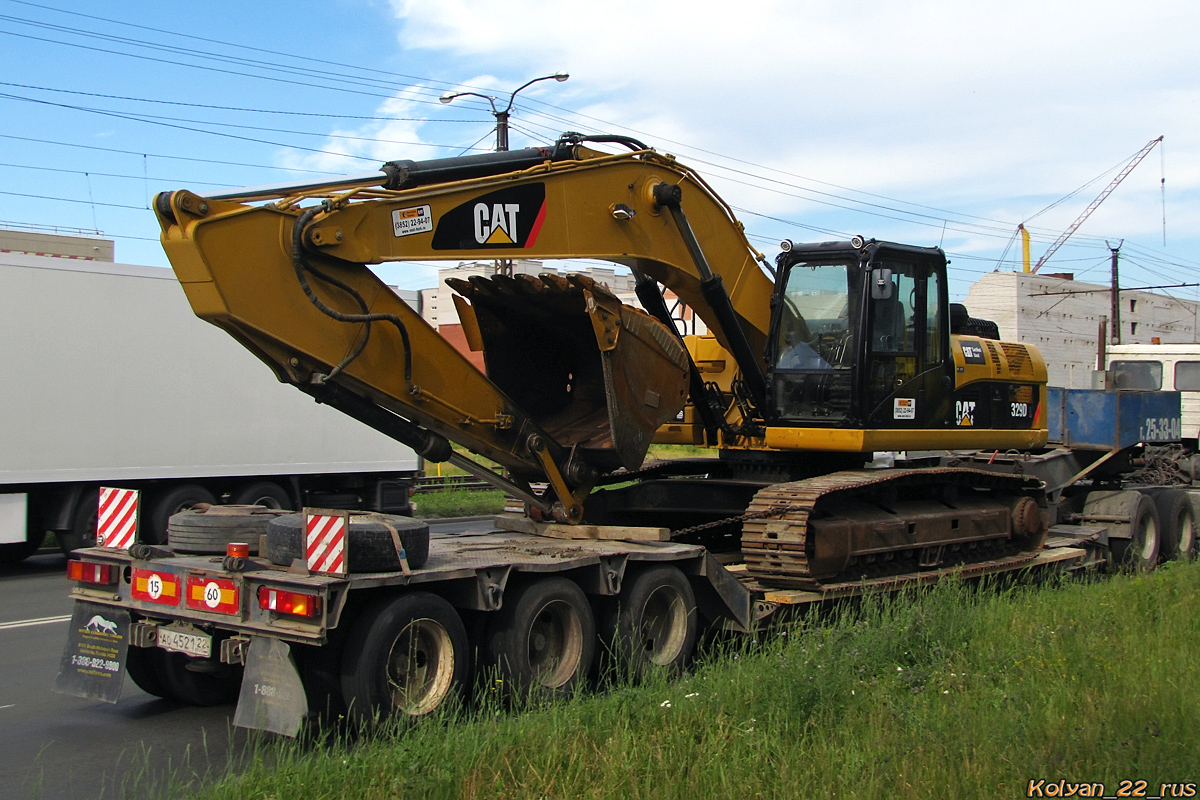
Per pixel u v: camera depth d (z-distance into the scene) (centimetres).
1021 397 1086
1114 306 3844
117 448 1298
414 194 666
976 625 760
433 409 704
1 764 568
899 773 462
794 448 912
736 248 925
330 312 613
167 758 579
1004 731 520
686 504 927
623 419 766
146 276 1330
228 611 570
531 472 798
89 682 636
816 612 785
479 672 642
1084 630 752
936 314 968
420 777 448
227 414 1409
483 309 822
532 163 761
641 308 922
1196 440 1958
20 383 1223
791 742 518
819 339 915
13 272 1220
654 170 837
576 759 481
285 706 539
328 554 546
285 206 612
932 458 1155
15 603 1075
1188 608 851
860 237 894
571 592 675
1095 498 1298
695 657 791
